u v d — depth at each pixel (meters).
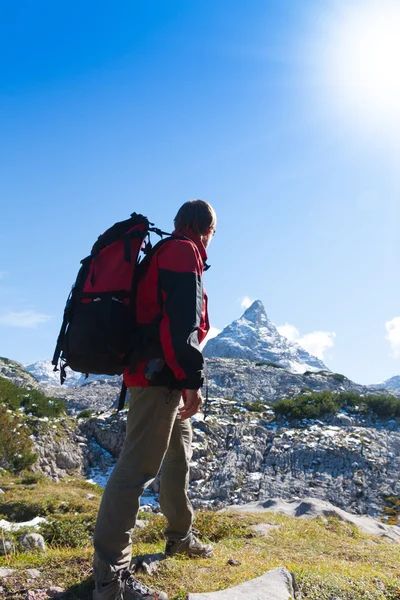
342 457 24.94
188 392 3.56
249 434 28.03
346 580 4.55
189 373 3.16
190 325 3.16
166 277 3.29
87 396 47.22
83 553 4.67
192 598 3.37
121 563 3.30
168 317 3.22
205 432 27.38
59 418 27.66
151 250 3.50
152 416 3.40
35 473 20.50
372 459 24.72
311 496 21.64
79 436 27.14
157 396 3.40
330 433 27.81
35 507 12.11
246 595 3.51
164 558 4.38
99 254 3.49
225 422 29.22
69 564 4.30
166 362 3.29
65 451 24.38
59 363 3.59
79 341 3.28
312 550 6.15
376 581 4.72
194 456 24.83
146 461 3.39
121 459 3.43
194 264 3.36
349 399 32.88
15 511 12.02
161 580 3.88
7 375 47.69
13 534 7.38
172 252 3.37
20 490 15.20
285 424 30.31
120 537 3.29
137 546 5.74
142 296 3.43
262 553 5.50
